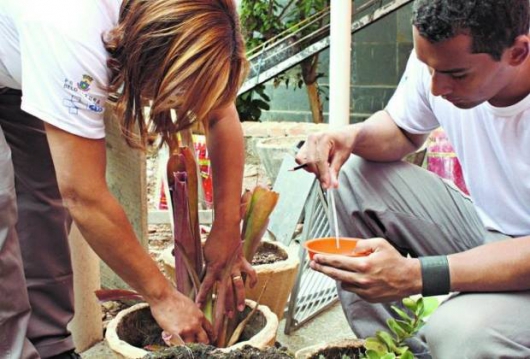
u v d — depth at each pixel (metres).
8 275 1.63
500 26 1.33
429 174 1.92
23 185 1.88
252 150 4.19
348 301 1.88
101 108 1.43
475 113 1.68
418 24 1.37
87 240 1.49
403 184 1.88
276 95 6.12
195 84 1.30
